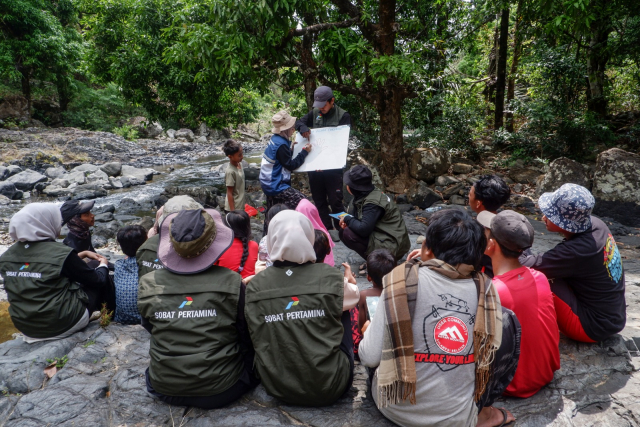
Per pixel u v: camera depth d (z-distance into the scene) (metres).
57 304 3.28
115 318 3.70
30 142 17.64
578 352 2.97
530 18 9.54
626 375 2.83
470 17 10.52
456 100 10.53
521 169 9.25
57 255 3.27
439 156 8.34
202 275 2.54
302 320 2.37
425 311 2.03
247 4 5.99
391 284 2.06
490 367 2.11
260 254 3.79
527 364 2.54
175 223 2.49
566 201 2.76
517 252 2.52
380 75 6.73
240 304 2.55
